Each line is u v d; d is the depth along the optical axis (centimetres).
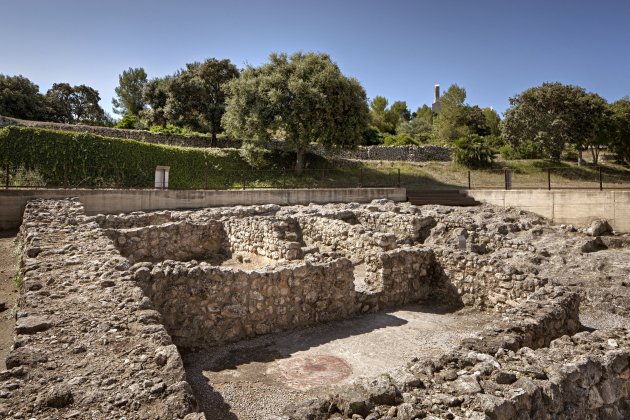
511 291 935
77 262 831
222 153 3177
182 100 4225
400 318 941
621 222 1834
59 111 5550
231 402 568
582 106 3734
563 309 737
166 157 2877
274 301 841
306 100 3052
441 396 422
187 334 753
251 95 3152
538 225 1788
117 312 616
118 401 420
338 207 2166
